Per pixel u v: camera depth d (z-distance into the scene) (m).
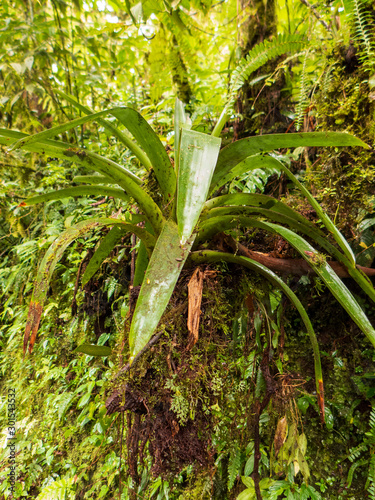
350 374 0.95
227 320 0.81
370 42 0.83
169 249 0.59
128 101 1.90
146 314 0.51
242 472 1.08
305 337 1.06
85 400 1.48
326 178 0.94
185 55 1.48
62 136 1.89
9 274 2.30
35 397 1.89
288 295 0.71
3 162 1.82
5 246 2.46
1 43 1.73
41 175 1.99
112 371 0.80
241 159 0.70
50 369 1.79
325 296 1.01
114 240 0.89
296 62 1.30
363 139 0.86
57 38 1.79
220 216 0.74
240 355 1.01
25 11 1.73
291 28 1.36
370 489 0.83
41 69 1.81
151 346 0.70
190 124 0.88
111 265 1.40
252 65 0.89
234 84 0.89
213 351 0.76
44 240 1.67
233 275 0.83
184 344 0.74
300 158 1.15
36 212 1.89
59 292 1.82
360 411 0.93
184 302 0.75
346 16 0.86
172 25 1.39
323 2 1.04
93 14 1.73
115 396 0.72
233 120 1.41
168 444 0.72
